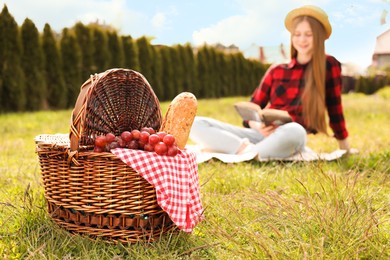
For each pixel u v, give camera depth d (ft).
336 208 5.07
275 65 10.25
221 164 8.55
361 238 4.70
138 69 26.94
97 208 4.84
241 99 31.24
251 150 9.37
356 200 5.68
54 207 5.21
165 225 5.15
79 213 4.96
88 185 4.84
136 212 4.87
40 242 4.79
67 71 23.71
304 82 9.81
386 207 5.64
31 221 5.20
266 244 4.60
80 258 4.47
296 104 9.93
